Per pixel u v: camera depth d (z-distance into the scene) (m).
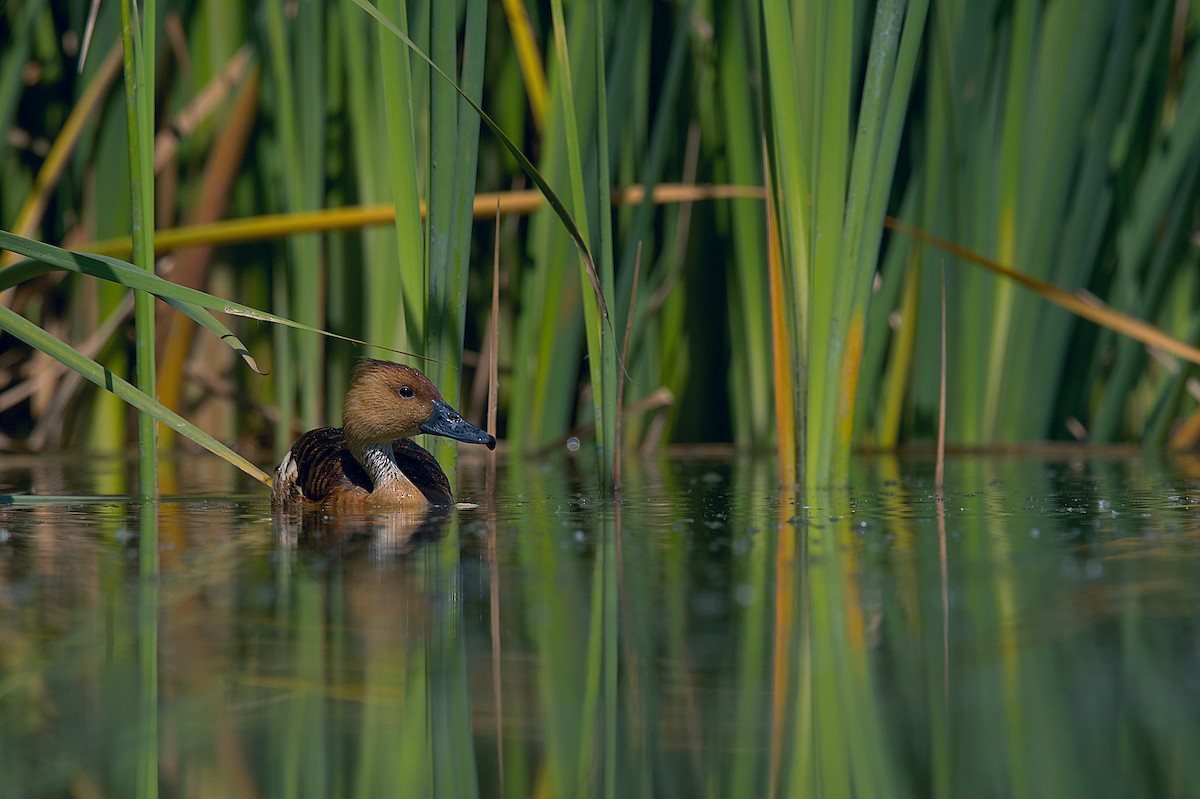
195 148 14.68
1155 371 15.90
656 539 8.66
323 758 4.82
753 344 14.70
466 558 8.00
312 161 13.06
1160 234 15.15
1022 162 14.09
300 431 15.53
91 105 13.72
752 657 5.87
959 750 4.83
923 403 14.76
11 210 14.68
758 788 4.58
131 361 15.37
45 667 5.76
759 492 11.23
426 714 5.20
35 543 8.54
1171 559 7.68
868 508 10.10
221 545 8.50
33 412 15.77
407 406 10.71
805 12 12.00
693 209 14.95
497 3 14.44
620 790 4.53
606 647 6.02
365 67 13.21
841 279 10.85
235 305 8.43
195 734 5.00
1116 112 13.92
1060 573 7.32
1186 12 14.88
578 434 15.38
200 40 14.30
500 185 14.73
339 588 7.15
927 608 6.60
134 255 9.31
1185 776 4.56
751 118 13.55
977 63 13.45
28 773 4.67
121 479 12.93
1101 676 5.51
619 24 12.30
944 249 12.44
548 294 13.91
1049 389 14.85
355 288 14.64
